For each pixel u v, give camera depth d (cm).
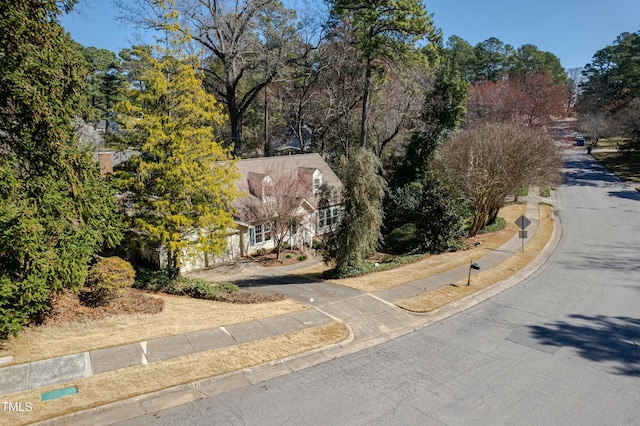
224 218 1534
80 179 1080
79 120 1415
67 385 801
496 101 4594
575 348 1077
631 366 980
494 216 2731
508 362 998
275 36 3312
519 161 2425
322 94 4062
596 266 1858
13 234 847
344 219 1812
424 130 3347
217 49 3253
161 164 1400
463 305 1405
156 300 1306
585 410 805
